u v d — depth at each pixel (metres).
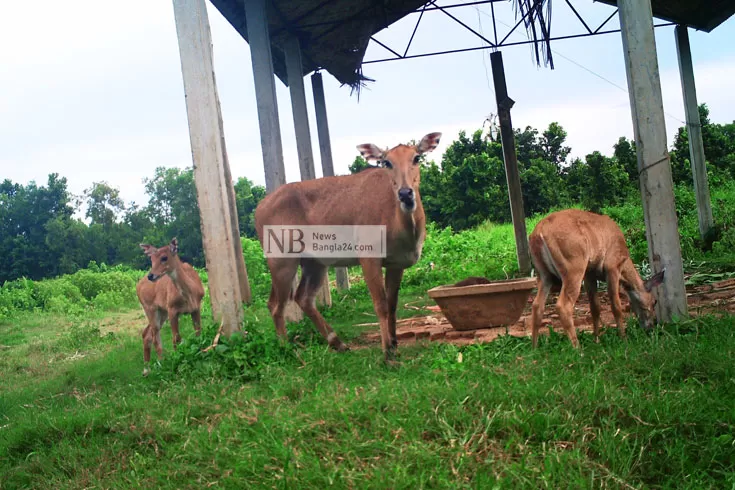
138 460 4.07
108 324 15.55
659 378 4.16
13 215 47.38
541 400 3.94
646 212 6.31
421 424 3.77
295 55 11.03
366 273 6.29
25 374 9.02
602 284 9.73
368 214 6.33
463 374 4.67
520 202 12.80
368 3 11.11
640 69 6.25
